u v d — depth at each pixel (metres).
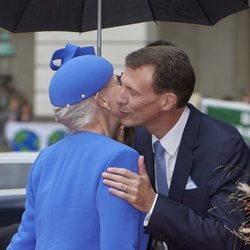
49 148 4.57
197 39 31.33
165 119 4.57
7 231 9.44
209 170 4.54
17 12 5.89
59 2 5.91
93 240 4.12
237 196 4.33
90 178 4.18
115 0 5.92
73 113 4.37
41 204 4.34
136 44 24.62
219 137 4.59
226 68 31.38
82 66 4.34
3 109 31.64
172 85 4.40
